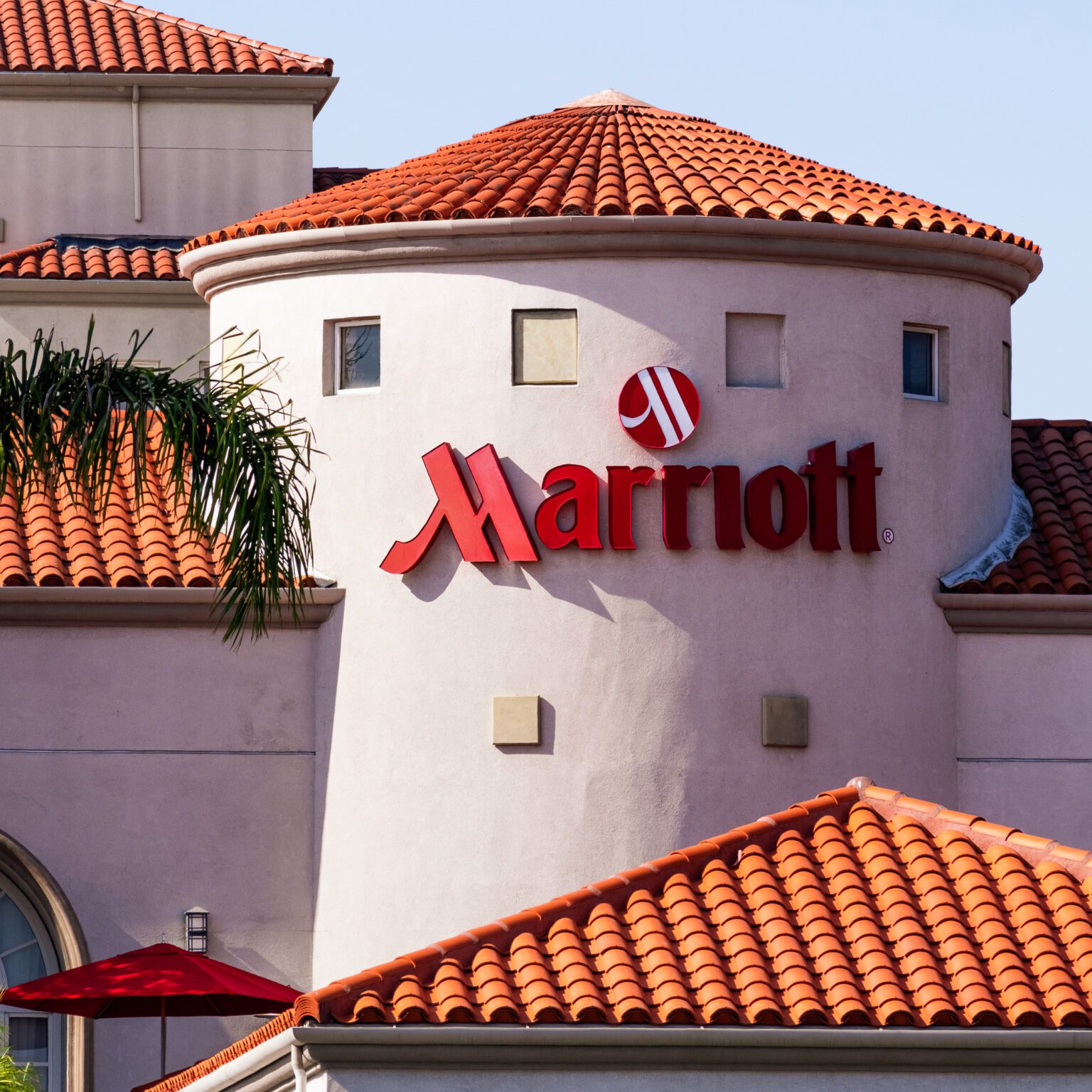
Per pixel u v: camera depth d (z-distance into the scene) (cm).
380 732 10394
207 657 10756
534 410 10244
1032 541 11238
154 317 14288
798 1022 7425
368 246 10469
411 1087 7331
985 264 10956
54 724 10656
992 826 8575
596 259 10244
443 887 10194
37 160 15112
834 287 10494
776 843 8538
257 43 15738
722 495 10169
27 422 8275
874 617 10500
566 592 10181
